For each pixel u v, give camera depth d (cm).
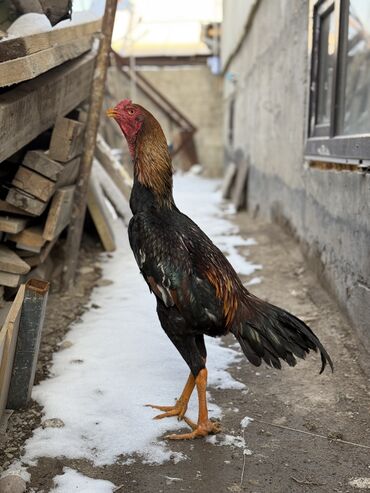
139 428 142
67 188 204
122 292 227
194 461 133
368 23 245
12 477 121
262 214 385
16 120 150
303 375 169
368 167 173
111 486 124
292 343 136
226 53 643
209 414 150
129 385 159
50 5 175
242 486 126
